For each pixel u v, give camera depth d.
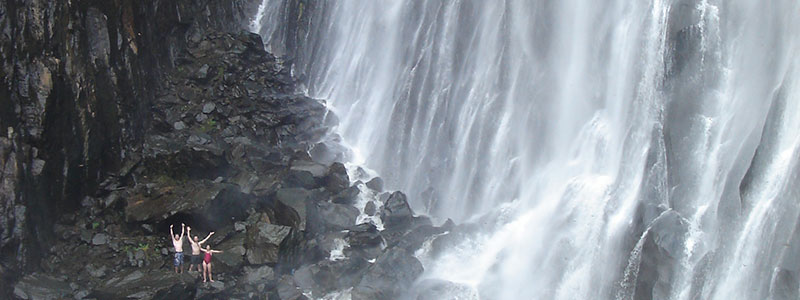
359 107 34.78
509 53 28.14
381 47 34.81
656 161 21.77
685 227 20.20
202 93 34.19
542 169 26.11
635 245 20.64
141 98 31.39
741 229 19.12
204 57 36.19
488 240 25.64
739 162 19.86
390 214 27.47
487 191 27.67
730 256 19.19
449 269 24.84
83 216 26.45
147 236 25.97
